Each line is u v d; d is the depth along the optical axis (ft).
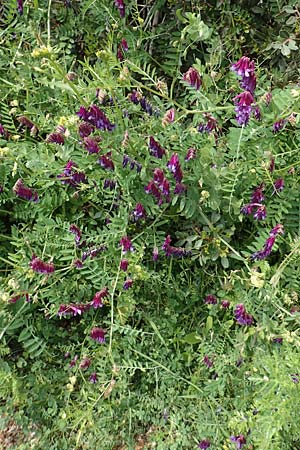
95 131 2.27
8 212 2.51
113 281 2.33
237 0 2.74
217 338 2.38
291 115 2.18
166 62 2.67
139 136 2.28
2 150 2.23
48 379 2.44
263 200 2.35
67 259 2.35
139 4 2.88
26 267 2.33
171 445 2.29
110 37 2.48
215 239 2.38
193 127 2.35
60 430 2.36
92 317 2.50
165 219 2.45
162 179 2.19
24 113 2.44
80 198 2.50
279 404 1.88
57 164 2.35
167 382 2.38
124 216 2.33
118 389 2.35
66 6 2.72
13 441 2.38
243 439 2.11
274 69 2.70
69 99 2.43
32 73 2.55
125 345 2.40
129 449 2.32
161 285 2.46
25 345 2.39
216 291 2.48
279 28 2.72
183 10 2.74
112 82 2.20
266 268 2.21
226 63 2.74
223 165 2.31
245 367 2.25
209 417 2.29
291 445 2.05
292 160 2.34
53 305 2.36
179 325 2.51
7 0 2.72
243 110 2.04
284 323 2.15
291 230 2.40
